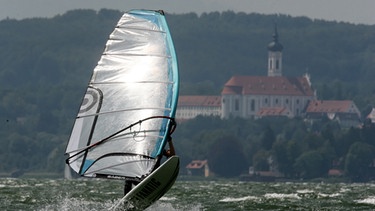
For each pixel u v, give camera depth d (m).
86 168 76.12
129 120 76.50
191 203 108.06
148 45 77.69
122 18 78.44
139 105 76.69
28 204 104.06
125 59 77.50
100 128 76.56
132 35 77.94
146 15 78.25
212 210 98.62
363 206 106.00
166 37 77.81
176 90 76.94
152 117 76.31
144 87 77.00
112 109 76.69
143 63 77.38
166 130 76.44
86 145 76.44
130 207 75.44
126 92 76.94
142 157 75.81
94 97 76.94
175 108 76.62
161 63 77.38
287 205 105.75
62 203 99.56
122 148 76.19
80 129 76.69
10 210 96.44
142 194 75.06
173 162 73.94
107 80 77.12
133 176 75.50
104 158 76.06
